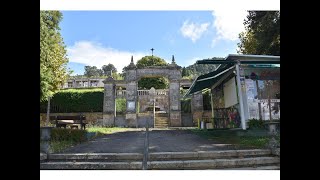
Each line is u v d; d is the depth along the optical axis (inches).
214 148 350.9
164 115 1095.0
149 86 1391.5
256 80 501.4
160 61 1524.4
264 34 692.7
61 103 1131.3
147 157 304.5
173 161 294.4
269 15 678.5
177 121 1036.5
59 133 393.4
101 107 1135.6
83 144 414.3
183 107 1127.0
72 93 1141.7
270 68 507.2
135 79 1059.9
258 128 474.6
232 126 598.9
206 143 409.7
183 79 1064.2
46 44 611.2
